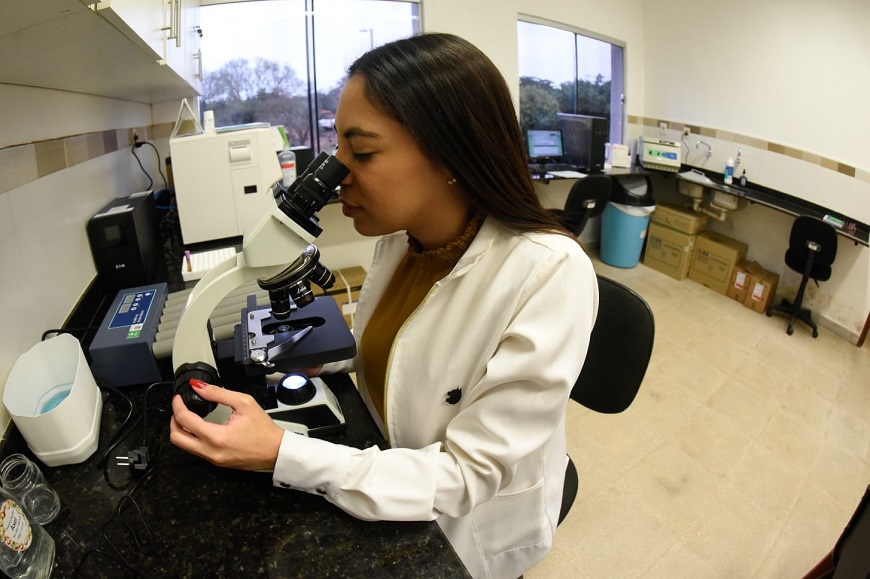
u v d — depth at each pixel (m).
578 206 3.55
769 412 2.46
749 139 3.62
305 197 0.67
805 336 3.19
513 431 0.68
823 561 1.29
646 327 1.15
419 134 0.65
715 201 3.84
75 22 0.61
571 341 0.69
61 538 0.67
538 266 0.70
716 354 2.96
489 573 0.96
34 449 0.77
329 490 0.66
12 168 1.03
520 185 0.74
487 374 0.68
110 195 1.75
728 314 3.46
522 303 0.71
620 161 4.18
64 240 1.29
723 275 3.74
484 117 0.66
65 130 1.36
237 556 0.64
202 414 0.70
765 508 1.93
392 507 0.64
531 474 0.88
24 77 1.01
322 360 0.88
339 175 0.68
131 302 1.17
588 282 0.72
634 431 2.31
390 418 0.86
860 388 2.67
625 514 1.89
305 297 0.77
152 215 1.88
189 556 0.64
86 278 1.43
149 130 2.58
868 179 2.97
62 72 1.03
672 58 4.11
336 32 3.28
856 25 2.91
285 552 0.64
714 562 1.72
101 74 1.18
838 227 3.02
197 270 1.59
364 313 1.05
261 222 0.68
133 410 0.93
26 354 0.90
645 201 4.02
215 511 0.70
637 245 4.19
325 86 3.40
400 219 0.72
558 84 4.24
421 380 0.81
